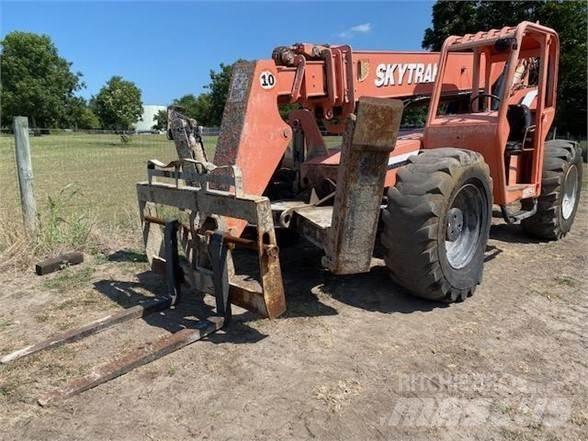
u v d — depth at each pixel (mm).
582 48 18750
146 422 2523
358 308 3883
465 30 20109
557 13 18500
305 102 4473
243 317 3697
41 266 4688
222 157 3939
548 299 4094
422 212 3531
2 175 9336
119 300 4086
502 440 2408
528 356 3180
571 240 5957
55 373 2969
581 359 3146
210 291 3633
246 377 2914
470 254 4074
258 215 3090
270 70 4035
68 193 10070
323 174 4312
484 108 5387
